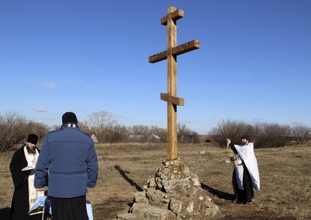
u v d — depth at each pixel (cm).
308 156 1877
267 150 2750
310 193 863
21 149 601
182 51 673
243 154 795
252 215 682
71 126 445
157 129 5328
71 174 423
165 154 2350
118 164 1620
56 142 426
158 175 695
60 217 418
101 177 1211
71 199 422
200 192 669
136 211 648
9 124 2284
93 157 441
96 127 4450
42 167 428
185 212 624
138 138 4944
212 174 1259
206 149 3103
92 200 850
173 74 701
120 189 992
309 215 671
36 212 532
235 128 3416
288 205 754
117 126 4509
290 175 1193
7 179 1153
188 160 1775
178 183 654
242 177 787
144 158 1980
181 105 677
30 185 586
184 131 4881
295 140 3600
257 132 3438
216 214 665
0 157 1969
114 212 730
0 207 774
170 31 708
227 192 933
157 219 605
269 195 859
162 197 651
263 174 1216
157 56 742
